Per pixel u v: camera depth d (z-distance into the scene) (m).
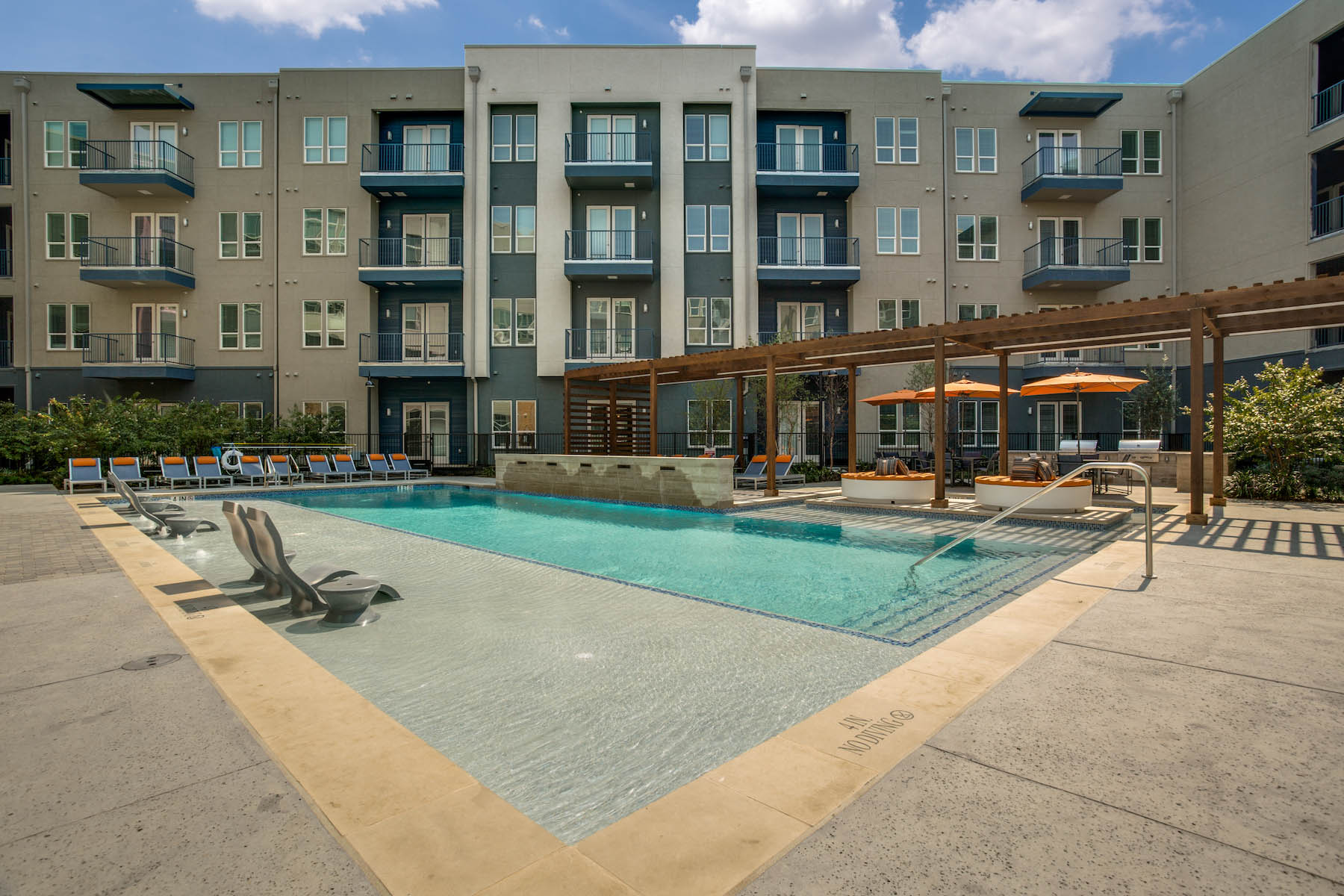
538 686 3.74
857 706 3.08
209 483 18.53
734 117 23.52
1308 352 19.45
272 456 20.00
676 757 2.90
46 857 1.94
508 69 23.55
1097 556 6.79
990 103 24.59
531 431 23.70
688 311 23.66
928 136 24.09
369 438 23.84
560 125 23.58
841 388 22.89
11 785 2.38
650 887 1.82
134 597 5.36
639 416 20.62
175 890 1.80
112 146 23.80
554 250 23.59
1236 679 3.34
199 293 24.02
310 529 10.73
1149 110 24.58
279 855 1.97
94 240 23.58
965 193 24.53
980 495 11.46
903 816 2.16
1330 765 2.46
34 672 3.59
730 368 16.20
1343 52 19.75
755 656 4.24
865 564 7.40
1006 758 2.55
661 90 23.55
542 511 13.19
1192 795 2.26
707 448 20.50
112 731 2.85
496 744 3.04
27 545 8.05
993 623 4.38
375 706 3.15
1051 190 23.55
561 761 2.88
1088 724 2.84
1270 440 12.48
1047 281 23.39
